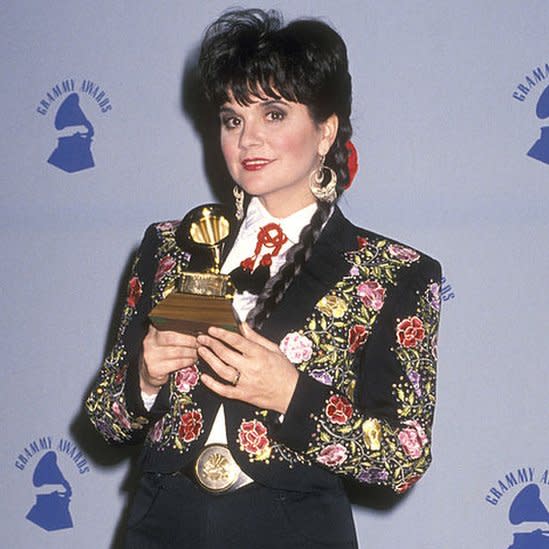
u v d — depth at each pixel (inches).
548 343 234.5
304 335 162.4
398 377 164.9
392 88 237.5
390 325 166.4
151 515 162.1
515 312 235.3
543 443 234.8
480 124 235.8
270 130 165.3
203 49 169.9
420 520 239.1
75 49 251.6
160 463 162.4
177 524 159.5
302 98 163.9
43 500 255.4
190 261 173.9
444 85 236.4
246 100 164.1
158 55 248.2
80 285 252.4
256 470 157.5
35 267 253.4
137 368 166.1
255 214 172.7
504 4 233.9
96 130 250.8
